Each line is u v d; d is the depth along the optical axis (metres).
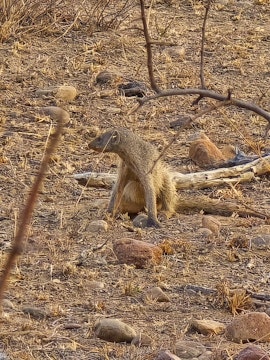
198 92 4.38
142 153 10.26
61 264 8.79
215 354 6.59
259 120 13.83
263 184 11.66
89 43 16.62
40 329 7.25
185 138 13.34
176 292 8.16
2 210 10.61
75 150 12.80
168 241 9.28
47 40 16.72
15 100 14.36
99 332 7.08
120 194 10.47
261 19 18.20
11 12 16.86
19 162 12.27
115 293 8.13
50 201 10.97
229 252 9.03
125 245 8.90
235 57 16.27
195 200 10.72
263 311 7.72
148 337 6.96
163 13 18.20
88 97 14.66
